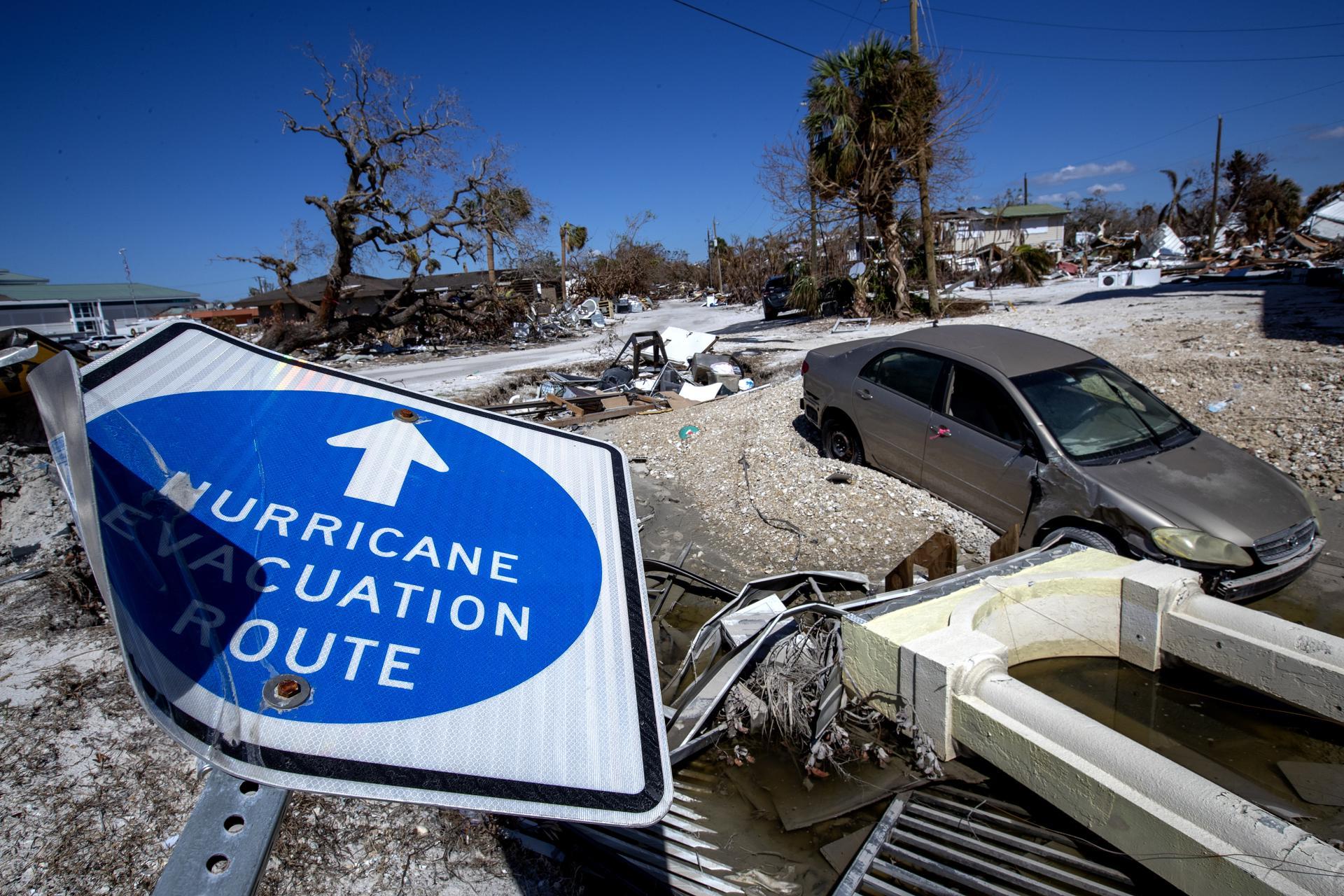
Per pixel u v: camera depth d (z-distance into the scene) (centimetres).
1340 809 282
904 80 1942
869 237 2308
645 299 5631
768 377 1403
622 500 183
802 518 600
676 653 436
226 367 155
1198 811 220
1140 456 493
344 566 124
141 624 95
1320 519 560
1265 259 3111
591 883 267
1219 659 342
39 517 569
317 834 287
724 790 311
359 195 2506
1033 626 376
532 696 120
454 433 174
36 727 344
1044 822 271
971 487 556
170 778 318
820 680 351
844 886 254
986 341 603
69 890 262
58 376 98
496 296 2916
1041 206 5781
